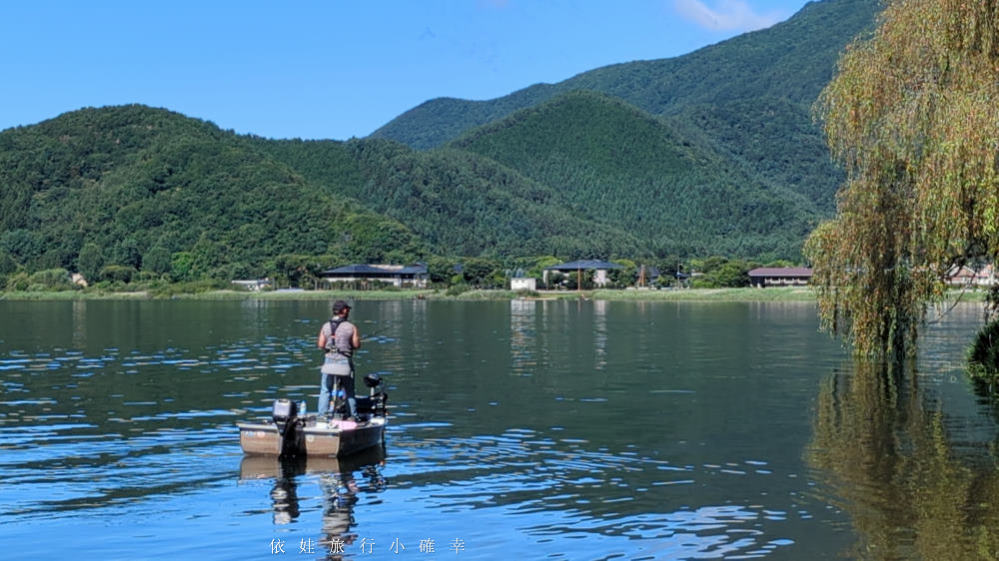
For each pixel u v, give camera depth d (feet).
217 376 127.34
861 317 109.40
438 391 110.83
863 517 53.83
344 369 72.59
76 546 49.39
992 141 86.69
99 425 85.51
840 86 107.14
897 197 104.53
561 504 57.31
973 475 63.72
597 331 235.81
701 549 48.73
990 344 123.34
